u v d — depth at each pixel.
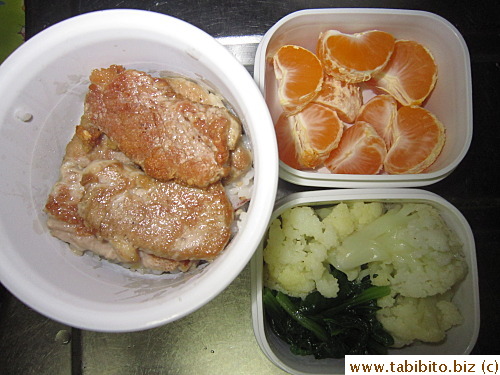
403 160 0.20
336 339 0.19
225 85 0.12
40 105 0.13
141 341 0.19
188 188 0.13
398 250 0.19
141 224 0.13
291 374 0.18
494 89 0.22
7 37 0.20
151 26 0.12
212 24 0.21
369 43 0.20
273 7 0.21
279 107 0.21
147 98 0.13
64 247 0.14
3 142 0.12
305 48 0.22
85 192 0.13
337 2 0.22
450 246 0.19
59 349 0.19
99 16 0.12
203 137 0.12
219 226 0.13
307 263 0.19
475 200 0.21
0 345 0.18
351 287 0.20
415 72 0.21
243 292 0.19
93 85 0.13
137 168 0.14
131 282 0.14
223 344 0.19
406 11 0.20
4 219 0.12
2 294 0.19
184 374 0.19
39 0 0.20
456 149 0.19
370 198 0.19
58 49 0.12
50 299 0.11
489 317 0.20
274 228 0.19
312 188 0.21
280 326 0.20
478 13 0.22
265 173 0.11
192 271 0.13
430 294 0.18
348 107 0.20
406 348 0.19
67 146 0.14
